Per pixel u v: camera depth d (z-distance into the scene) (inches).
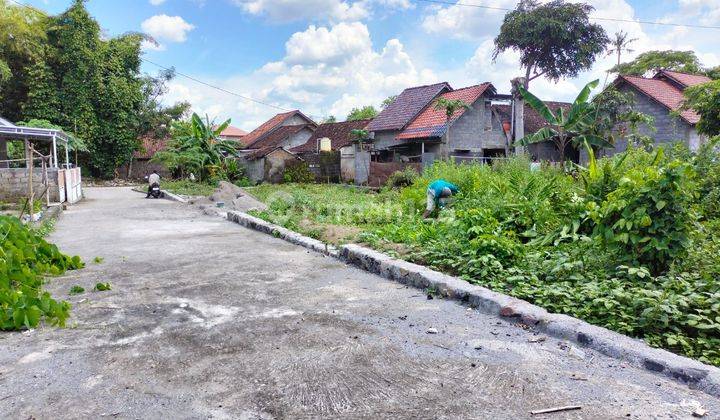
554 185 285.6
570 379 104.5
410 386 101.9
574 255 187.6
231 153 1055.6
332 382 104.0
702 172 332.2
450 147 842.8
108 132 1152.8
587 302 144.6
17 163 835.4
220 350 122.2
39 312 139.7
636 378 104.7
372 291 178.5
